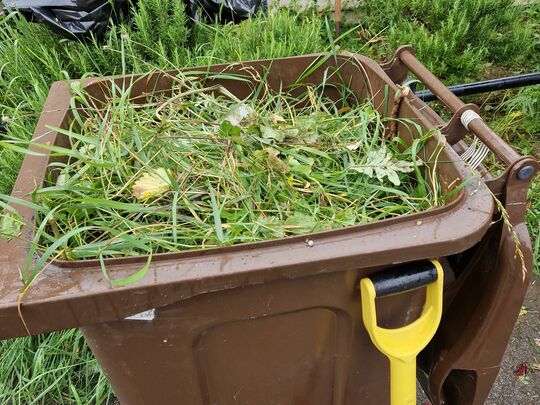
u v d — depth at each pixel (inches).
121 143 30.6
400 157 32.3
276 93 40.4
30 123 57.9
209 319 25.1
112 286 21.9
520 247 27.0
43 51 61.6
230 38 61.4
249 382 29.3
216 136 32.9
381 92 36.0
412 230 23.6
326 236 23.4
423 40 71.2
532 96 76.7
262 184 30.7
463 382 34.1
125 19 67.1
